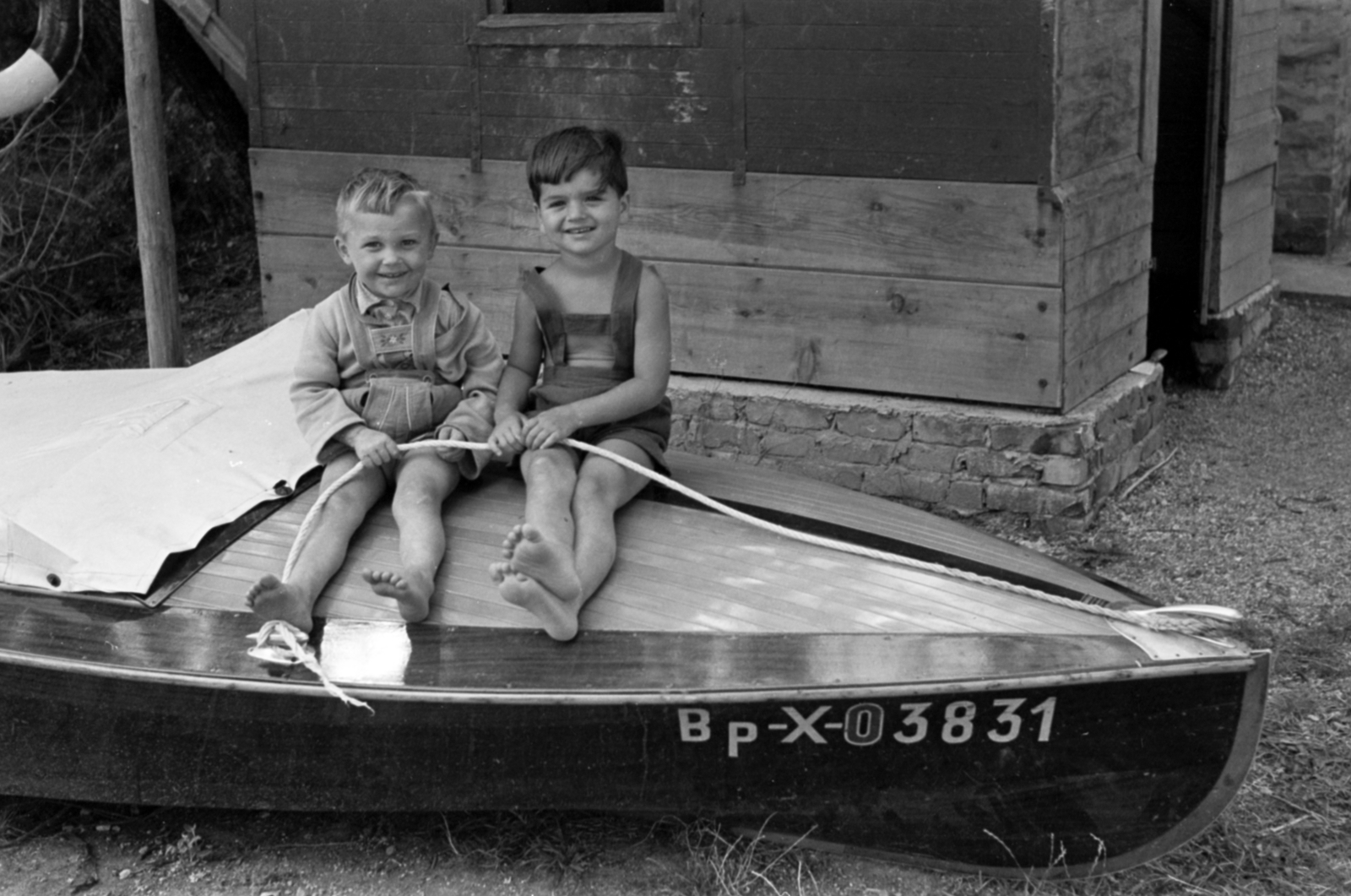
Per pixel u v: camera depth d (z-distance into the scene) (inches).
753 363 231.8
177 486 151.9
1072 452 214.4
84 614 142.3
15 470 153.4
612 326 150.4
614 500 145.3
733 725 128.6
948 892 137.8
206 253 358.0
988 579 140.0
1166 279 290.8
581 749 131.5
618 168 147.9
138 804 145.9
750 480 162.9
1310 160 373.1
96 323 331.6
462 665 132.0
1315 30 365.1
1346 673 177.0
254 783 138.2
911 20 208.2
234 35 265.6
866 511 158.4
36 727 141.2
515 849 145.9
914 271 217.3
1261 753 159.3
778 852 141.2
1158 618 133.2
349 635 136.4
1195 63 278.8
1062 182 208.8
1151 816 133.1
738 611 136.2
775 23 216.4
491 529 146.2
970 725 128.2
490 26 234.4
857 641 132.0
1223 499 233.1
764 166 222.5
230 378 168.7
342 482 146.3
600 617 136.5
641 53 225.9
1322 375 298.2
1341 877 139.9
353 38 244.8
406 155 246.7
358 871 144.4
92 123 345.7
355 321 149.4
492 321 248.1
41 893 142.6
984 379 217.2
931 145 211.5
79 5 234.5
